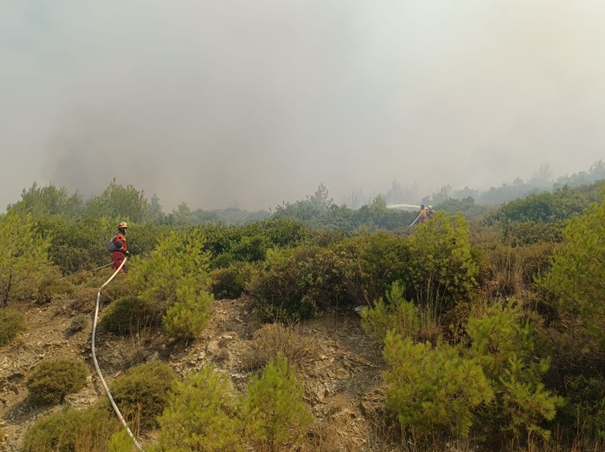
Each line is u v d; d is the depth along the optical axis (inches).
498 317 159.8
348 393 179.3
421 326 203.9
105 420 169.6
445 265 226.8
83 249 479.5
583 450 128.8
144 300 267.7
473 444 142.3
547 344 161.8
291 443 152.3
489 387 134.8
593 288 153.0
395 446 147.6
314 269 263.1
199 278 277.9
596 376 152.7
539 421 137.3
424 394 144.1
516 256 246.4
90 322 271.0
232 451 139.9
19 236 306.8
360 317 241.8
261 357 205.6
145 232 578.6
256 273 301.4
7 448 169.3
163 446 133.3
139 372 205.9
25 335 261.6
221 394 151.6
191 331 235.9
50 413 189.6
